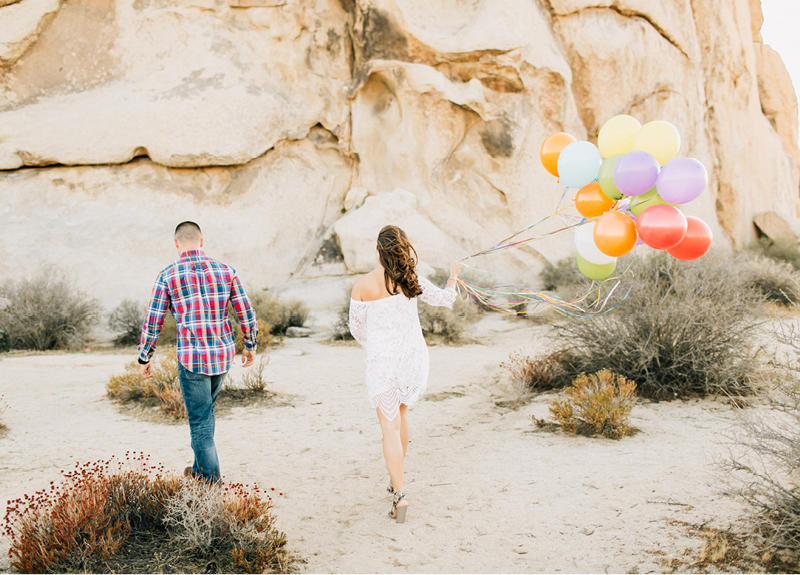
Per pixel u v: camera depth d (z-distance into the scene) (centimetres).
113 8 1642
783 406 336
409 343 354
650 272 715
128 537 300
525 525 326
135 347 1116
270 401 625
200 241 366
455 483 395
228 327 362
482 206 1831
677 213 308
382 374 347
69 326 1130
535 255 1830
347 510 356
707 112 2284
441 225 1805
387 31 1711
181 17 1688
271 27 1741
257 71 1720
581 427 503
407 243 352
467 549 302
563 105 1806
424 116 1773
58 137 1496
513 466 423
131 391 627
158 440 483
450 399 641
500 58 1698
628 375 620
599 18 1900
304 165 1817
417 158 1805
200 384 347
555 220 1844
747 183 2373
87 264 1382
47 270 1210
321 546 309
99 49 1627
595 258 369
